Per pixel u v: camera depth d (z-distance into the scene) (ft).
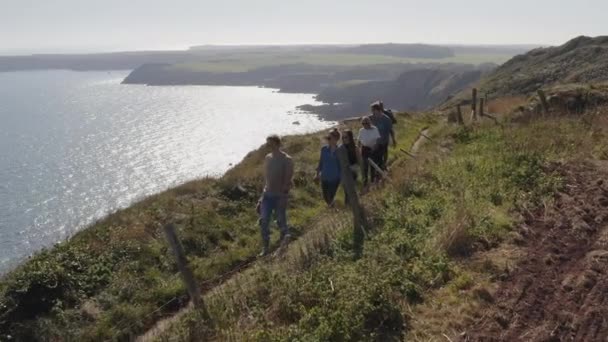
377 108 44.27
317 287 23.88
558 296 21.31
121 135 476.13
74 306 29.32
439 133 60.39
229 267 34.53
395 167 46.93
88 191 274.57
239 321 23.32
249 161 72.28
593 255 24.04
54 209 242.78
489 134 49.19
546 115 55.62
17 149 415.44
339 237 30.27
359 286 22.72
